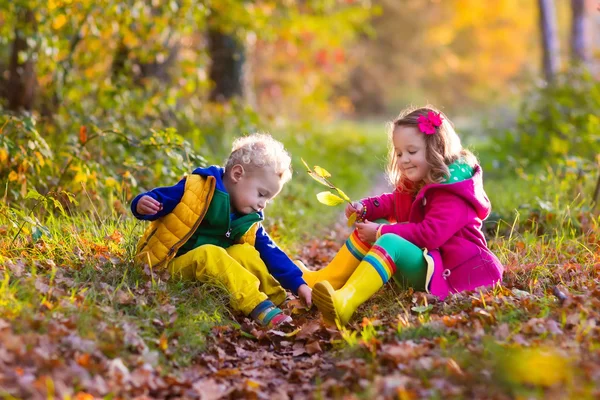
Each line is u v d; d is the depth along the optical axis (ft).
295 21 37.70
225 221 12.70
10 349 8.62
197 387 9.32
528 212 18.28
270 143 13.03
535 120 32.37
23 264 12.01
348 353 10.25
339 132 52.16
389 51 132.16
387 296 12.89
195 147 22.80
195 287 12.43
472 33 122.93
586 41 47.96
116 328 10.12
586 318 10.36
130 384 8.89
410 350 9.52
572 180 20.68
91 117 20.12
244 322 12.14
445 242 12.91
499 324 10.43
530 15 91.30
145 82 25.57
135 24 23.16
